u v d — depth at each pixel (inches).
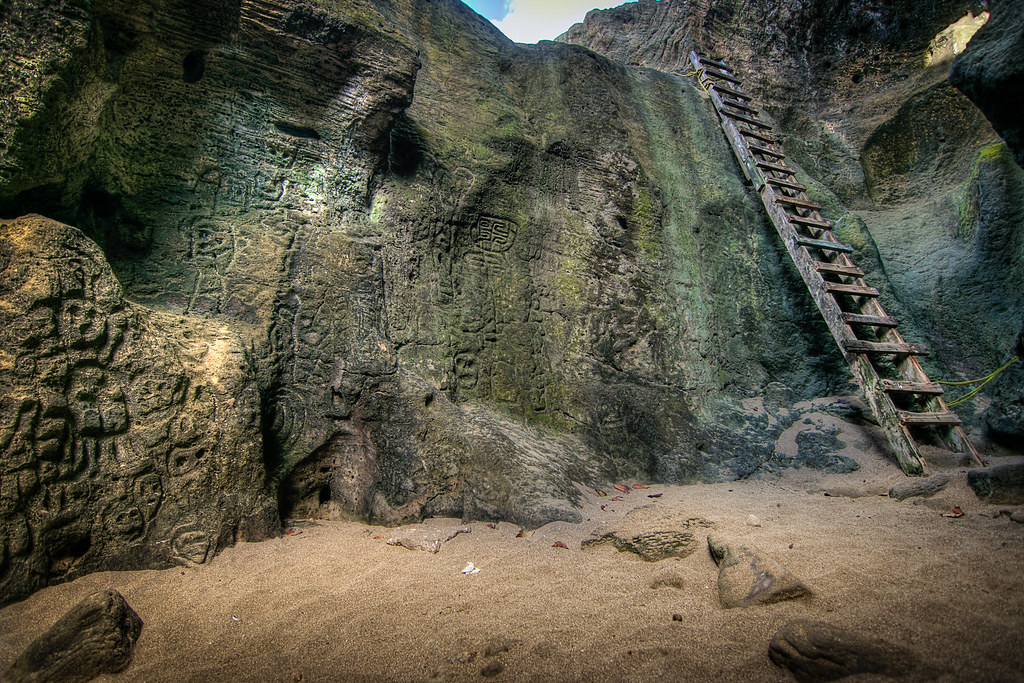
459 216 225.3
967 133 327.3
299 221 186.1
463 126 244.4
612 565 119.4
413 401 171.6
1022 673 66.6
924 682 67.4
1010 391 200.7
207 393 137.3
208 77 181.8
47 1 124.1
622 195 272.8
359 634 95.6
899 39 376.8
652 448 224.1
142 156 166.2
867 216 334.6
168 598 109.2
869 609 86.0
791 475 215.6
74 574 113.4
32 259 117.3
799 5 406.3
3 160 117.6
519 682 79.1
